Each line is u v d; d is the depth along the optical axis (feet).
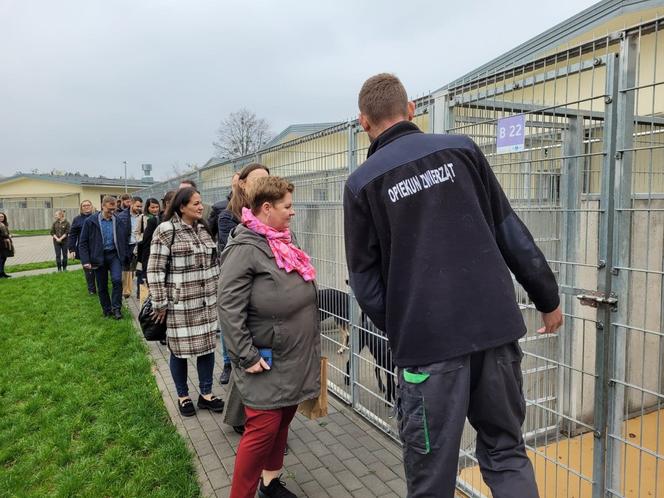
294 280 7.80
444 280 4.85
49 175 142.10
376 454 10.42
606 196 6.48
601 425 6.77
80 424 12.07
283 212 7.99
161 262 11.71
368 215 5.25
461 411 4.88
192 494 9.00
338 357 13.61
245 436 7.84
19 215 109.81
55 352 18.29
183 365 12.39
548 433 9.61
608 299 6.47
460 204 4.99
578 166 9.08
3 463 10.59
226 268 7.61
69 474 9.80
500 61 24.76
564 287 7.11
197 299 12.05
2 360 17.43
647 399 9.91
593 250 9.03
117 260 23.35
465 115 9.02
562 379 9.52
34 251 68.44
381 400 11.36
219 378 15.16
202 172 25.66
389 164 5.13
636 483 8.77
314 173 13.42
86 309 25.86
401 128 5.40
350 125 11.26
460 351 4.79
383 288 5.39
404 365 4.99
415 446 5.00
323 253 13.17
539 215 9.58
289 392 7.72
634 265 8.09
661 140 9.59
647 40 6.93
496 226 5.38
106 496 9.16
